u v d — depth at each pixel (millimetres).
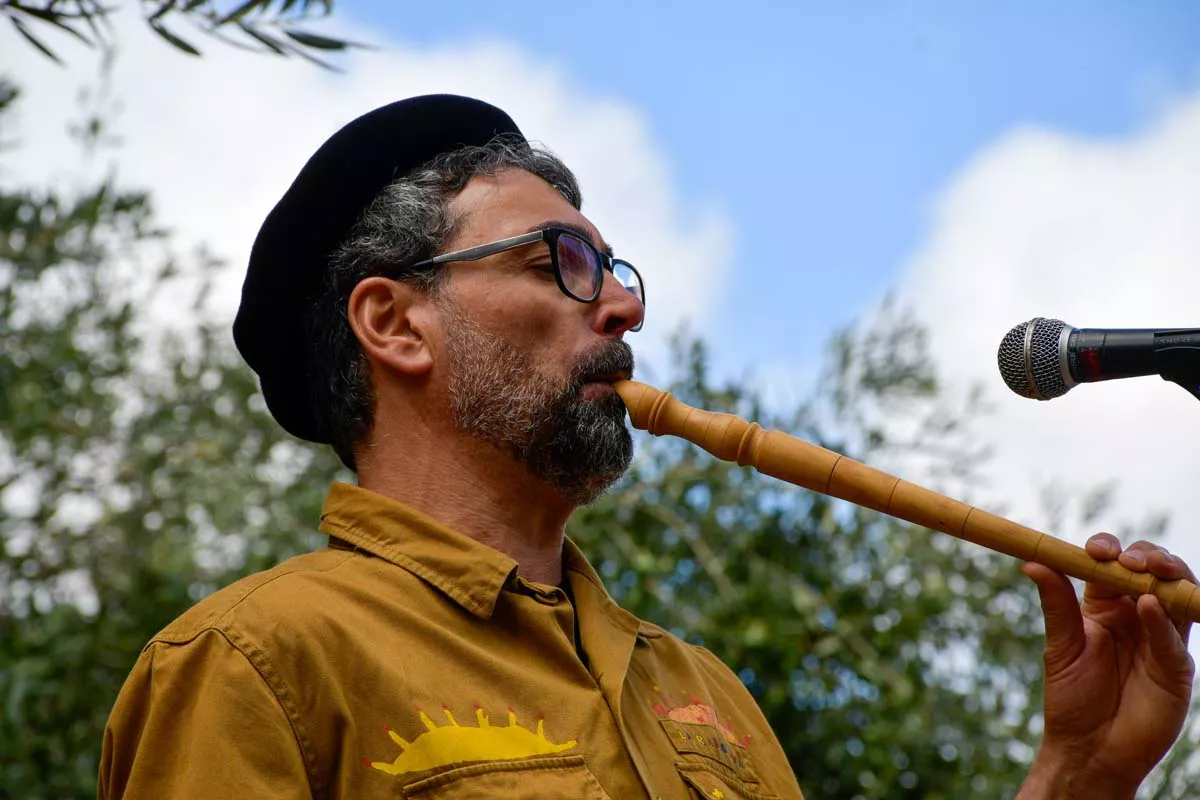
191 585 6359
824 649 5898
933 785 5867
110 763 2514
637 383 2959
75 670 5980
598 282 3025
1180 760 5047
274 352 3250
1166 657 2750
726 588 5832
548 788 2457
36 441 6438
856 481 2787
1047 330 2740
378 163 3166
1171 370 2650
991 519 2764
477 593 2686
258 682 2408
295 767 2367
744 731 3098
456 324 2973
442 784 2410
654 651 3037
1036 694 5988
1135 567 2719
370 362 3035
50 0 3189
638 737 2711
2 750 5598
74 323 6305
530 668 2658
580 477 2926
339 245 3143
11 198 6141
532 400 2906
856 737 5867
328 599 2578
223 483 6406
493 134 3307
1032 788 2891
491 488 2938
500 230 3045
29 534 6461
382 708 2457
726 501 6016
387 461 2992
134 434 6586
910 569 6055
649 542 6016
